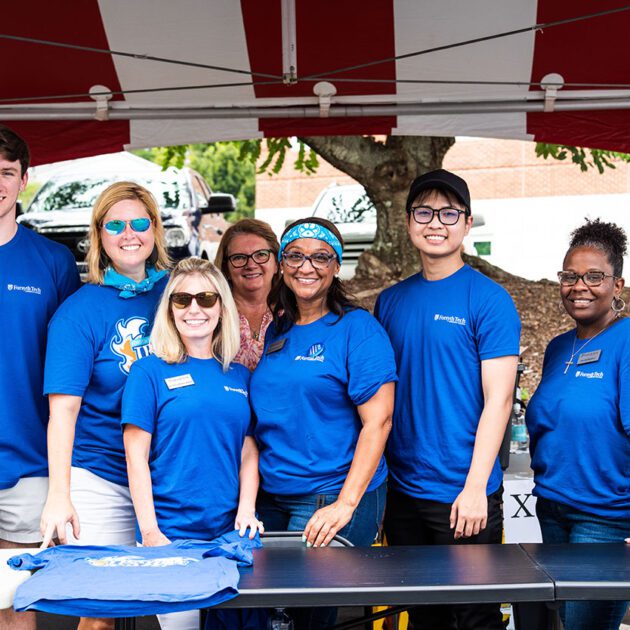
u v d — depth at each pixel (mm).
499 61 4777
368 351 3248
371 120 5168
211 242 11930
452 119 5129
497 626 3254
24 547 3594
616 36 4586
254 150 9180
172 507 3092
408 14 4566
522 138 5160
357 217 11992
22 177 3516
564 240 16047
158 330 3156
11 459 3488
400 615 4160
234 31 4645
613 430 3236
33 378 3521
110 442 3393
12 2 4465
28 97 4977
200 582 2340
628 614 4859
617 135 5125
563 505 3334
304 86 4984
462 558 2684
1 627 3469
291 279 3301
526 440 5438
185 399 3086
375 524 3309
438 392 3375
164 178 11375
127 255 3363
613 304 3383
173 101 5055
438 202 3395
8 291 3465
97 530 3395
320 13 4559
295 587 2371
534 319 9617
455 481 3354
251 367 4094
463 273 3447
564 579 2418
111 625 3375
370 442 3205
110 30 4633
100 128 5180
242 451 3326
